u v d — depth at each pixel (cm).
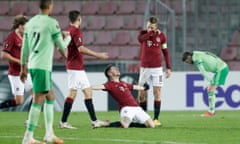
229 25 7375
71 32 3944
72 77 3988
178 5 7644
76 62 3978
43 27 2938
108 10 7862
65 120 3978
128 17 7756
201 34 7375
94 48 7469
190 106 6038
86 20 7756
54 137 3081
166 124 4309
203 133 3644
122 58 7356
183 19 6838
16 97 4203
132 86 3991
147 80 4397
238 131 3775
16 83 4172
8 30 7731
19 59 4100
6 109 5997
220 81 5244
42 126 4156
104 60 7294
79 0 8006
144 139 3325
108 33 7612
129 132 3656
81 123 4466
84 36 7588
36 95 2950
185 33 6894
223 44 7288
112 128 3894
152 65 4347
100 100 6044
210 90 5238
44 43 2933
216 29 7369
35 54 2938
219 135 3544
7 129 3953
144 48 4369
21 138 3406
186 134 3581
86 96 3988
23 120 4841
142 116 3922
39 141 3102
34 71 2936
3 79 6009
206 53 5319
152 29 4338
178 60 6938
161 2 7006
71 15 3956
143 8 7838
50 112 3094
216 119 4816
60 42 2969
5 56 4059
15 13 7944
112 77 3959
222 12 7412
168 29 6862
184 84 6034
